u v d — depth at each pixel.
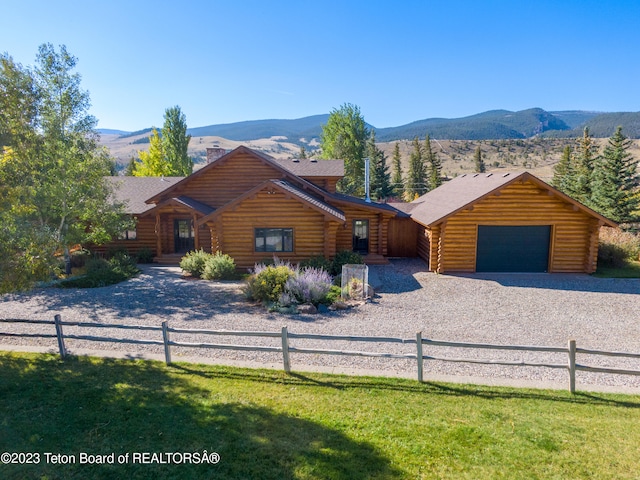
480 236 18.66
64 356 8.92
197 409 6.64
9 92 10.28
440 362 8.91
